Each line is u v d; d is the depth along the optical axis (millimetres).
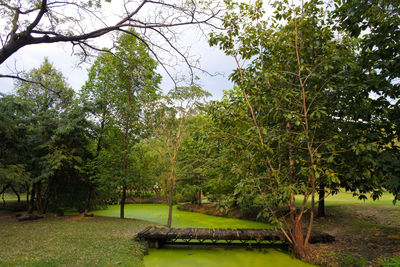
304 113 6266
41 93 15891
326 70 5848
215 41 6938
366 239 7625
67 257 6168
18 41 3820
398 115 5789
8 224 11555
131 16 4664
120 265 5727
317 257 6531
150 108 13203
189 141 13320
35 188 15641
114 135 14742
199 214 16781
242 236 7918
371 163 5832
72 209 18703
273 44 6891
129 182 13750
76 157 13797
